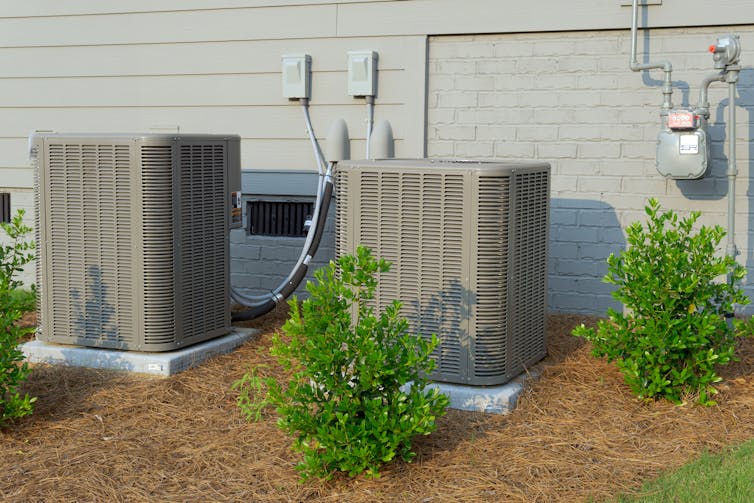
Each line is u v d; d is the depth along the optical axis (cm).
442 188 484
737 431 445
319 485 396
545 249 546
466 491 385
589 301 660
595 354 495
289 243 733
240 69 730
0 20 795
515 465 410
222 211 595
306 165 721
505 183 481
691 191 627
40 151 565
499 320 489
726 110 614
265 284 743
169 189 550
